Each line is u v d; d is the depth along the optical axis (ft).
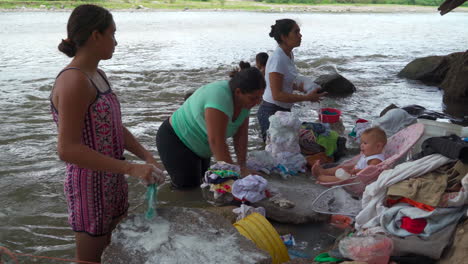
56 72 39.06
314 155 16.75
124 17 115.03
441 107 28.43
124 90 32.17
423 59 38.83
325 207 13.24
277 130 16.07
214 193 13.67
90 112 8.52
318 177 14.93
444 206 10.07
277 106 18.13
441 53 57.00
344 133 20.85
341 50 58.80
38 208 14.21
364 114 26.04
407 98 31.22
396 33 84.43
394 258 9.95
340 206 13.32
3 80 35.09
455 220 10.05
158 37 69.46
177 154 14.35
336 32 84.38
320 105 28.35
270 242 9.84
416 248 9.99
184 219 9.16
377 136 14.33
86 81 8.21
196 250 8.23
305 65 46.52
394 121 18.24
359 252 9.57
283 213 12.82
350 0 210.79
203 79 36.88
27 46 56.44
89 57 8.45
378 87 35.04
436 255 9.95
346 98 30.71
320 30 88.38
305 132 17.12
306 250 11.50
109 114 8.80
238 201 13.44
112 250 8.19
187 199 14.48
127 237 8.55
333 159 17.22
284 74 17.25
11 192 15.25
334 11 165.17
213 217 9.25
